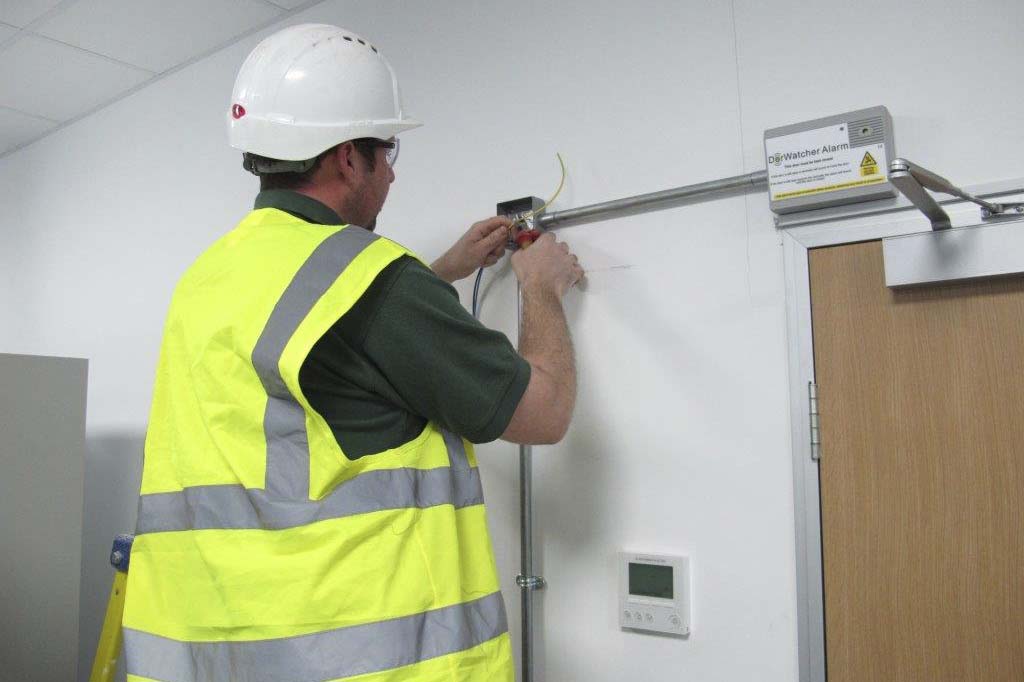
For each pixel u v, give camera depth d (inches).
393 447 37.9
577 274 57.1
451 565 37.8
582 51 61.1
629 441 56.2
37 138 122.3
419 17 72.5
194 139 94.8
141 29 87.7
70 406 83.3
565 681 57.7
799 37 50.9
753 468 50.8
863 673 46.0
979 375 43.9
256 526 36.4
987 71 44.3
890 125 46.6
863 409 47.3
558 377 42.1
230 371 37.0
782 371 50.1
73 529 82.5
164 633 38.9
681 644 52.7
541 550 59.9
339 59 43.5
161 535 39.7
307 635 34.5
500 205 61.9
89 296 109.1
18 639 77.5
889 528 45.9
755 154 52.1
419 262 38.4
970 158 44.4
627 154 57.8
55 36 89.5
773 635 49.1
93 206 110.0
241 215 87.7
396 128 45.5
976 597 43.0
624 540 55.8
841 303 48.4
